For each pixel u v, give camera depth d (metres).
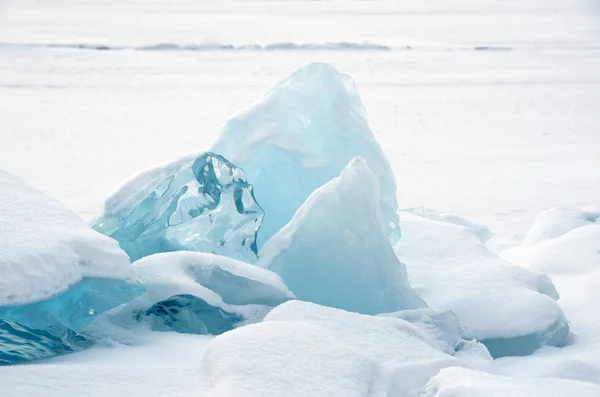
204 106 15.64
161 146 12.21
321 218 3.44
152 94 16.80
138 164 10.91
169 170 3.56
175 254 3.19
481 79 19.11
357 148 4.09
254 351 2.34
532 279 3.85
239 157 3.94
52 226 2.70
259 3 43.12
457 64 21.48
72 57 21.39
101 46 23.64
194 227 3.54
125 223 3.47
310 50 23.66
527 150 12.21
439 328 3.15
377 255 3.41
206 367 2.36
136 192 3.51
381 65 21.08
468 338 3.38
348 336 2.61
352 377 2.29
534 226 5.39
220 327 3.11
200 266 3.18
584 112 15.39
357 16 36.75
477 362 2.97
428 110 15.59
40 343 2.63
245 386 2.16
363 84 18.31
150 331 2.97
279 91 4.17
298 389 2.18
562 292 4.09
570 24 32.78
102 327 2.93
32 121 13.92
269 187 3.94
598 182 9.85
